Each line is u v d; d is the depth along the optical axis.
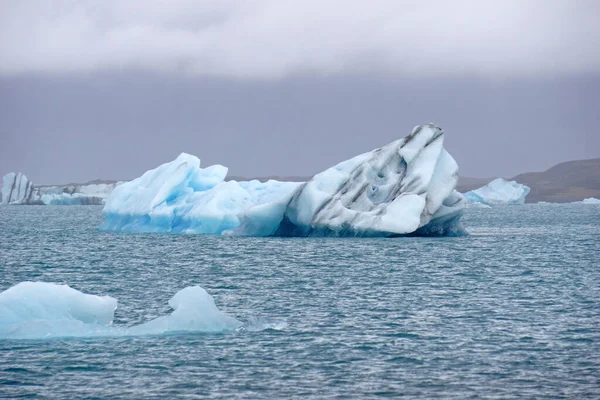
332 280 63.88
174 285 61.66
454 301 51.72
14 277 68.25
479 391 31.05
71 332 38.97
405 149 98.81
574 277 64.94
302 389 31.27
